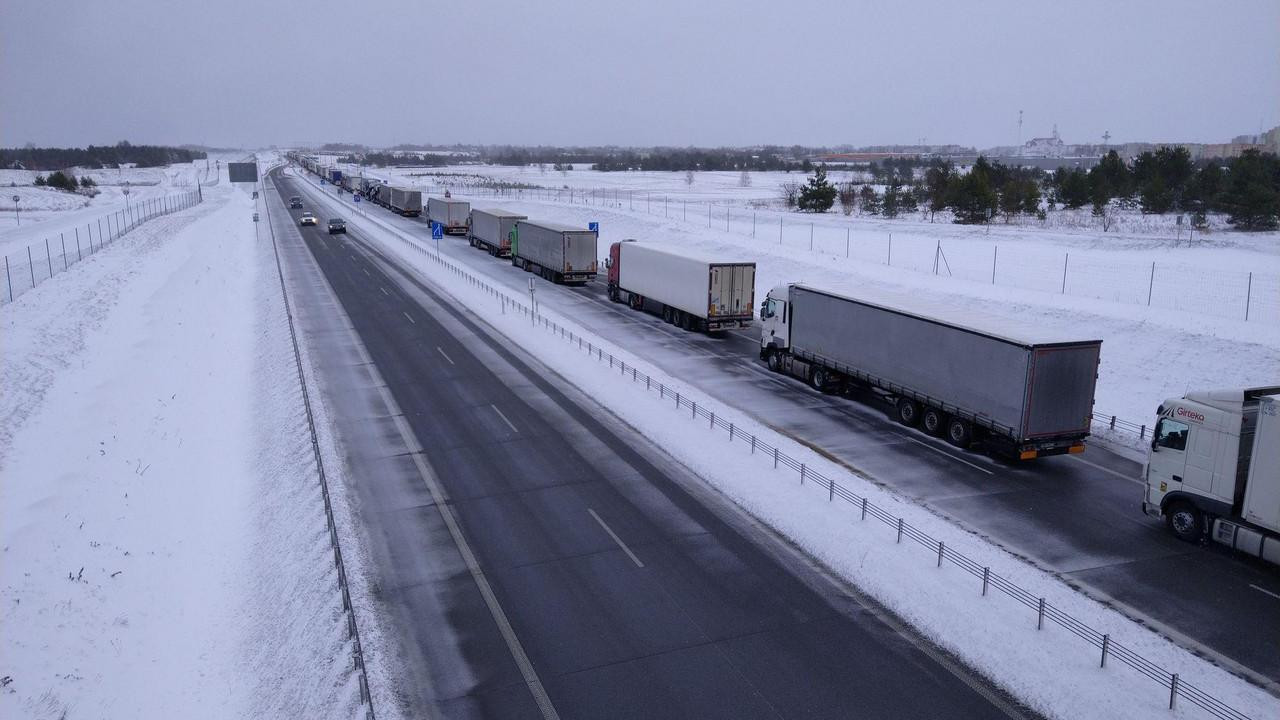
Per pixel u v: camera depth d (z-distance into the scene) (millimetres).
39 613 15672
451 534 18688
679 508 20203
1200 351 30562
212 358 36344
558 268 54656
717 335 41188
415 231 87750
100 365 33406
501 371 33188
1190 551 18047
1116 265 50156
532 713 12469
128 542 19109
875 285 46594
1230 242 57406
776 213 89625
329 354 35656
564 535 18641
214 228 84312
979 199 75375
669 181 179125
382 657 13922
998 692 13055
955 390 24422
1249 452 17547
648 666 13672
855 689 13070
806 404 29109
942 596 15820
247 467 24281
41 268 53969
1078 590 16188
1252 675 13406
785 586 16422
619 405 28375
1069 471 23094
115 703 13531
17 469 22469
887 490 21250
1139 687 13078
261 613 16219
